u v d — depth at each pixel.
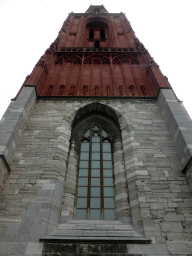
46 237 10.82
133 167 14.25
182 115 16.30
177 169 14.02
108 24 40.91
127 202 13.26
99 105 19.70
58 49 29.89
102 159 16.48
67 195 13.62
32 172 13.69
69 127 17.47
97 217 13.24
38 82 21.09
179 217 11.60
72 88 22.09
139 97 20.42
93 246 10.59
